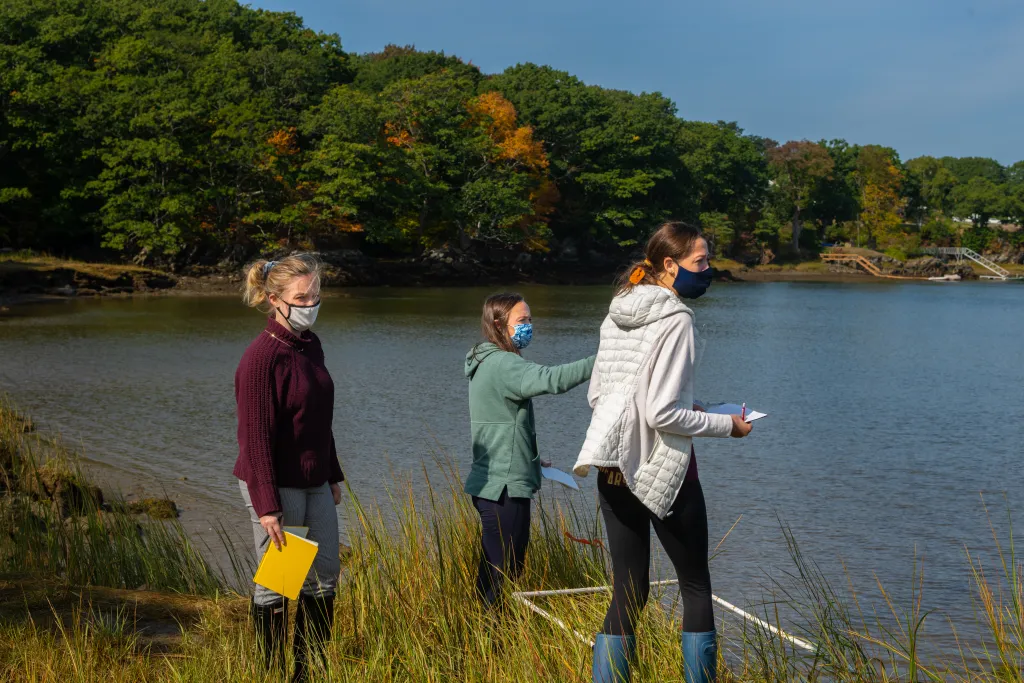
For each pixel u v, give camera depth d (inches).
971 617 232.5
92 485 310.2
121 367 747.4
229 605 176.2
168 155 1839.3
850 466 438.3
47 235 1978.3
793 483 401.1
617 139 2886.3
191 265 1935.3
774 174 4202.8
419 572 166.2
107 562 209.3
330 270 2124.8
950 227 4904.0
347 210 2097.7
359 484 369.4
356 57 3297.2
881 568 281.4
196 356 826.8
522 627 144.0
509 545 163.3
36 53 1884.8
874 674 152.2
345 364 811.4
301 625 144.2
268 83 2452.0
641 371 116.4
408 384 687.1
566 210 2925.7
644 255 123.4
